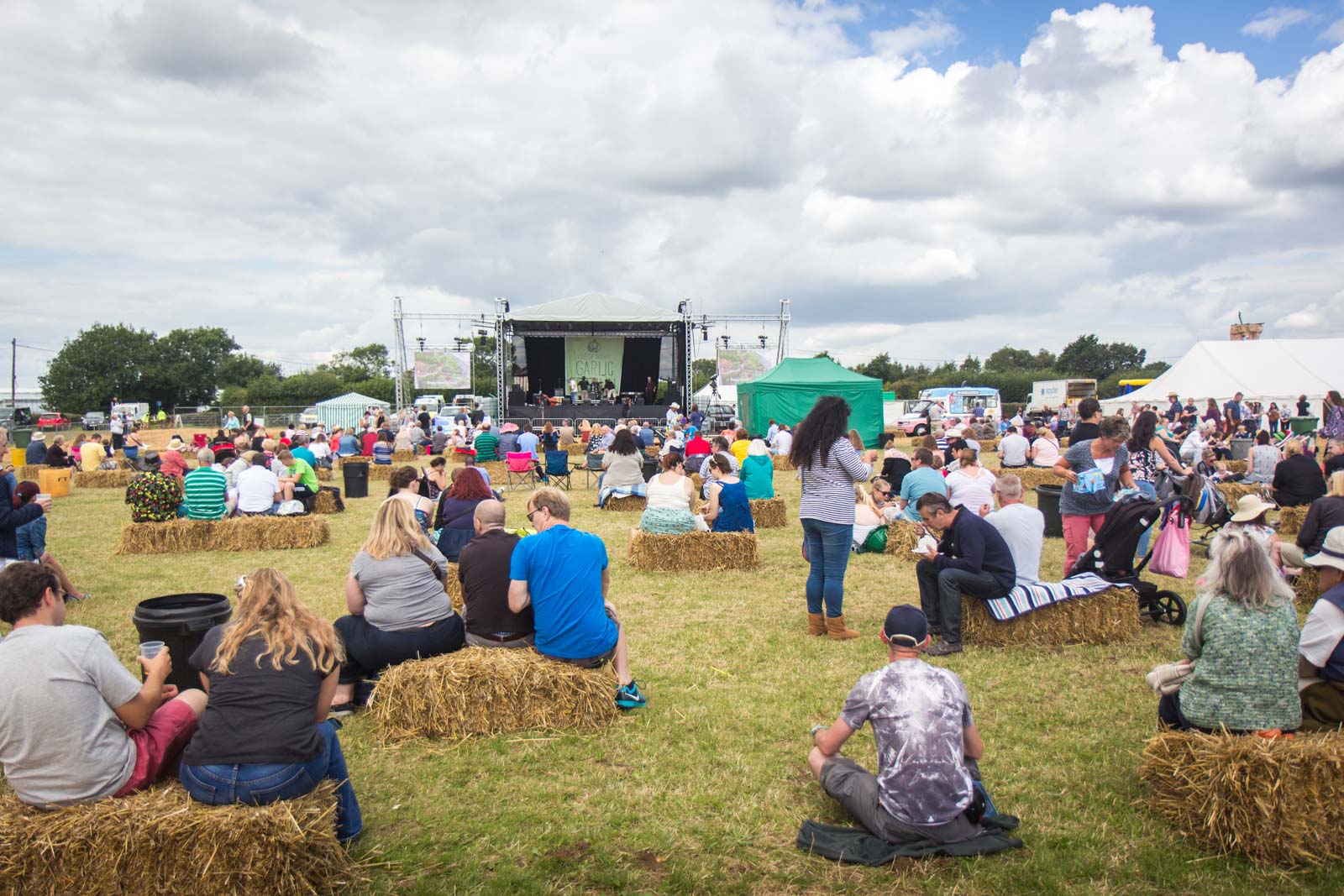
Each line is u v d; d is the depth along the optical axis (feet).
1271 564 10.59
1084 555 19.80
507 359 94.63
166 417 147.74
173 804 8.93
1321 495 27.37
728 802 11.24
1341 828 9.49
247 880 8.57
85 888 8.60
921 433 101.24
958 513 17.72
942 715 9.83
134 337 240.32
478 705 13.29
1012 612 17.52
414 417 96.27
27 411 144.05
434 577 14.61
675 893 9.24
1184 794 10.36
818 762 10.88
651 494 27.48
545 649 14.15
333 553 30.63
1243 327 97.86
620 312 91.25
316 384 209.05
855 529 28.71
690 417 78.48
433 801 11.32
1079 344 326.44
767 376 77.77
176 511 31.65
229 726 9.12
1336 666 10.75
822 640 18.70
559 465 50.19
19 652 8.84
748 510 27.86
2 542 18.95
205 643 10.01
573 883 9.43
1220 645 10.52
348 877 9.36
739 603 22.16
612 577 25.46
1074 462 22.56
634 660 17.29
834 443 18.28
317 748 9.47
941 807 9.77
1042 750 12.78
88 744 8.95
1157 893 9.18
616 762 12.46
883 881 9.37
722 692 15.35
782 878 9.49
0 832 8.52
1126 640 18.02
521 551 14.21
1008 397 208.95
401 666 13.61
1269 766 9.55
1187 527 19.47
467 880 9.46
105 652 9.20
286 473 40.22
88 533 35.27
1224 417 69.36
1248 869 9.55
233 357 266.16
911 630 10.25
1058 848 10.01
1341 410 51.80
